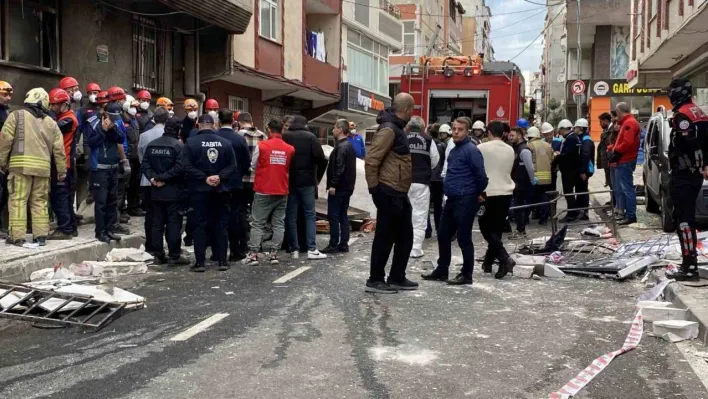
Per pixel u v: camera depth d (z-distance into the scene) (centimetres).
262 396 421
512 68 1834
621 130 1154
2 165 821
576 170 1295
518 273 813
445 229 780
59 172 862
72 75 1259
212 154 814
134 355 503
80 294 633
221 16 1454
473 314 632
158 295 706
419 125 938
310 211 934
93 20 1308
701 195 990
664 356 507
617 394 430
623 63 3781
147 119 1166
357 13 2716
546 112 5078
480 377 460
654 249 891
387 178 704
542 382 451
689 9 1497
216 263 894
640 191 1644
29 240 862
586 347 530
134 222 1123
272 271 841
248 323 592
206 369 471
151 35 1498
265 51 1847
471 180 749
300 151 926
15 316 583
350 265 887
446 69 1861
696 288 667
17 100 1128
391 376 460
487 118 1845
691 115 687
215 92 1784
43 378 454
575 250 944
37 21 1172
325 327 581
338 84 2469
